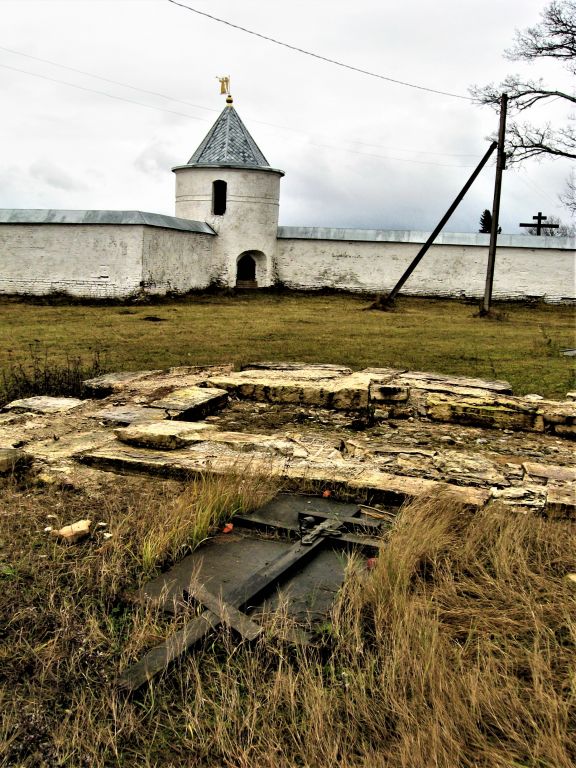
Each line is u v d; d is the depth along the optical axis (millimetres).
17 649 3172
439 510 4570
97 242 27234
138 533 4301
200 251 31609
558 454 6637
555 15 29109
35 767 2594
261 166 32594
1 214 28312
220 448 5949
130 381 8961
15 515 4645
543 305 31875
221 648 3271
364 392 8125
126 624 3441
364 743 2670
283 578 3898
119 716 2830
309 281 34281
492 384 8891
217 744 2701
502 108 23125
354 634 3279
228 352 14094
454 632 3342
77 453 5777
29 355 13406
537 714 2770
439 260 33469
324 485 5215
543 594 3654
